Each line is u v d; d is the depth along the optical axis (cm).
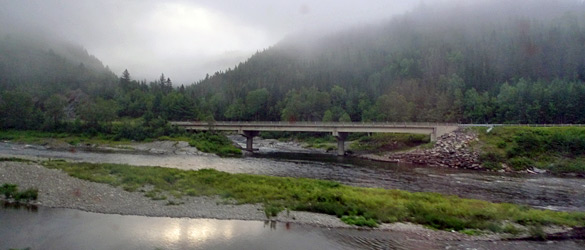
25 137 8794
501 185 4525
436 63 15712
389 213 2450
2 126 9444
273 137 13250
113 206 2294
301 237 1956
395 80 15062
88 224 1955
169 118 12688
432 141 7956
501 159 6594
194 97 17275
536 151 6775
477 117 10875
